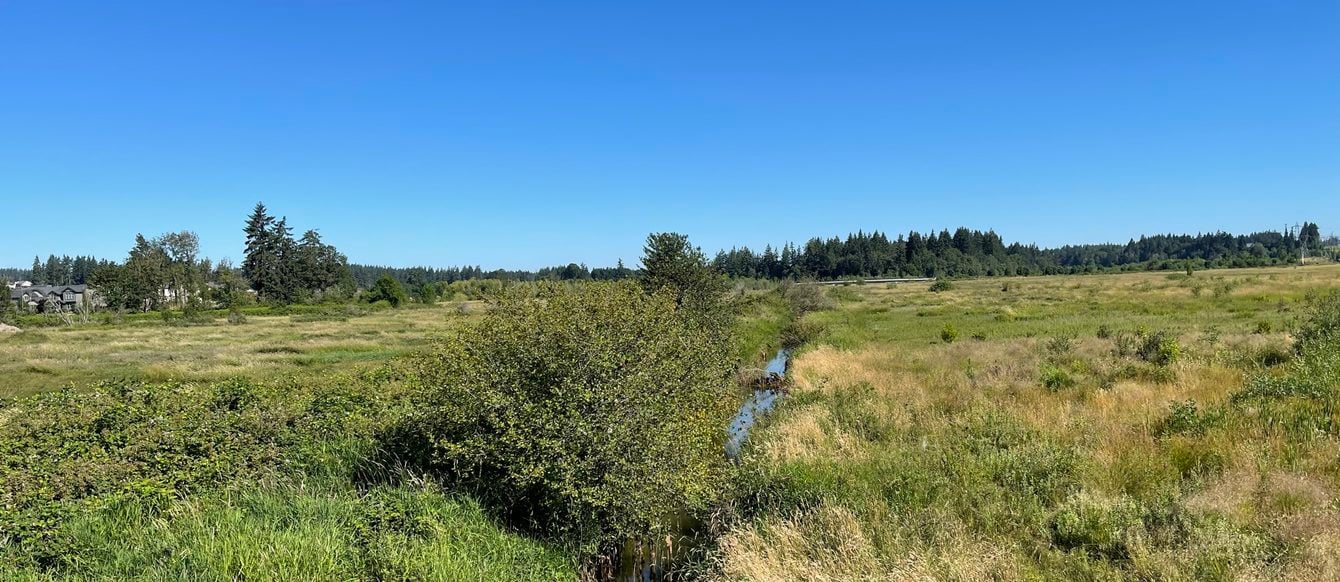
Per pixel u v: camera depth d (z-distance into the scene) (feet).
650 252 67.62
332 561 18.75
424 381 27.63
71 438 28.37
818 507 25.63
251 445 28.45
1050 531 22.63
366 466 27.53
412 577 18.84
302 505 22.77
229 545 19.19
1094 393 41.98
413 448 28.27
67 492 22.36
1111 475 27.14
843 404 44.27
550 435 23.02
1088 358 56.80
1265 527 21.11
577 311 25.41
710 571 22.95
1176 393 40.81
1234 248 489.26
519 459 23.09
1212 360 51.78
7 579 17.34
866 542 22.39
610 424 23.08
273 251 303.27
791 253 420.77
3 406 40.11
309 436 30.45
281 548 19.06
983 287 250.78
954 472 28.32
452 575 19.34
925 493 26.30
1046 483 26.30
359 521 21.85
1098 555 20.85
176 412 32.68
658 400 24.48
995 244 482.28
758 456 33.40
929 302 174.91
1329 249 464.24
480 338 25.57
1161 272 328.49
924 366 62.34
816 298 162.20
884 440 36.29
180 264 285.64
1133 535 21.20
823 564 21.54
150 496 22.70
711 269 70.13
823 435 37.24
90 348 102.12
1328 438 28.27
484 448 24.02
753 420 47.67
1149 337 61.93
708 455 29.25
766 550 22.67
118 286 247.29
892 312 146.00
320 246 318.45
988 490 26.25
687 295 64.85
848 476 28.81
